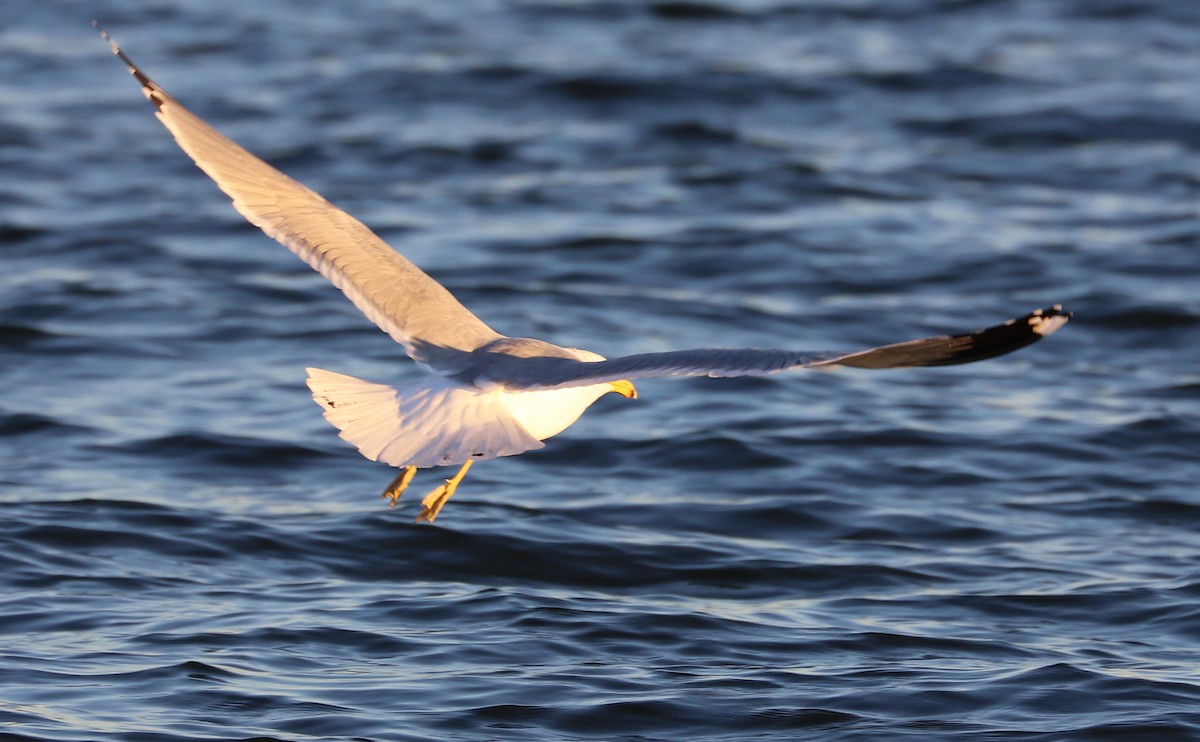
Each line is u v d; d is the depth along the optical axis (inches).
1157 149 952.9
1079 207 859.4
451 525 494.6
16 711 359.9
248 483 534.6
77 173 901.2
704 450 566.3
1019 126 986.1
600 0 1259.2
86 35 1172.5
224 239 811.4
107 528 483.8
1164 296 732.0
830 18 1219.9
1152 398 626.8
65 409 594.6
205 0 1278.3
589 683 384.2
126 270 760.3
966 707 374.9
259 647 402.9
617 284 748.6
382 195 869.8
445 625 422.3
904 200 869.8
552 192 877.8
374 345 677.9
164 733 350.6
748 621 431.5
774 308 720.3
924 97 1045.2
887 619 435.2
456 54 1117.1
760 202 863.7
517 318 697.6
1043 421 601.0
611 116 1011.9
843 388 639.8
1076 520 514.9
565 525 500.7
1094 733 359.3
